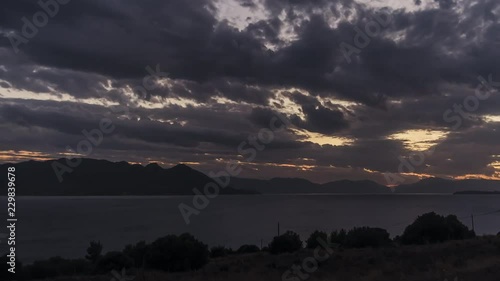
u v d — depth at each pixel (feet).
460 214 450.71
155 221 417.08
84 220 428.97
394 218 432.66
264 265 93.50
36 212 563.48
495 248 96.78
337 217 458.50
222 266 95.40
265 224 369.50
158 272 91.56
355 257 92.22
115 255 100.42
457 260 78.95
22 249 209.26
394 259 87.66
